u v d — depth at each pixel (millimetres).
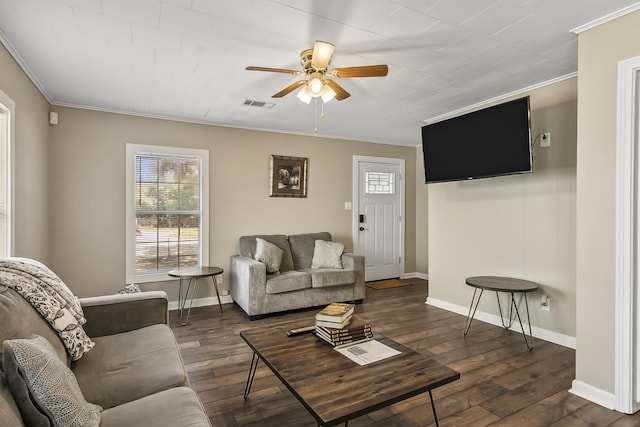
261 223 4777
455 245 4090
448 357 2842
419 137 5430
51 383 1086
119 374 1599
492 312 3678
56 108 3623
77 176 3727
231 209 4574
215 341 3186
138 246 4074
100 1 1874
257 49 2451
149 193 4121
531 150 2896
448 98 3541
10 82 2436
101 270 3852
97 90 3262
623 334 2066
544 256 3223
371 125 4633
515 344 3113
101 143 3842
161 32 2211
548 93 3164
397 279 5965
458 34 2266
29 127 2902
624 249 2055
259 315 3844
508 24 2148
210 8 1945
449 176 3656
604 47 2133
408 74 2926
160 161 4188
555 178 3141
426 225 5961
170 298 4211
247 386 2229
